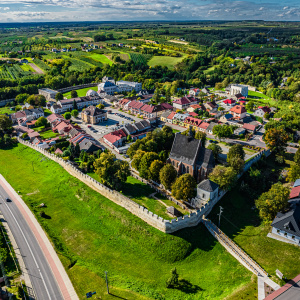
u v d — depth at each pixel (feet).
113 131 628.28
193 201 375.66
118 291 265.75
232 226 348.18
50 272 286.87
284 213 328.90
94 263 305.94
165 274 292.81
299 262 281.33
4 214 380.58
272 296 247.91
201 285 275.59
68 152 515.91
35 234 342.85
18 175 489.26
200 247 321.73
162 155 466.29
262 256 294.66
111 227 360.48
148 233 337.11
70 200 417.69
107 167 409.08
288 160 515.09
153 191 412.36
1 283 272.92
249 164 470.39
